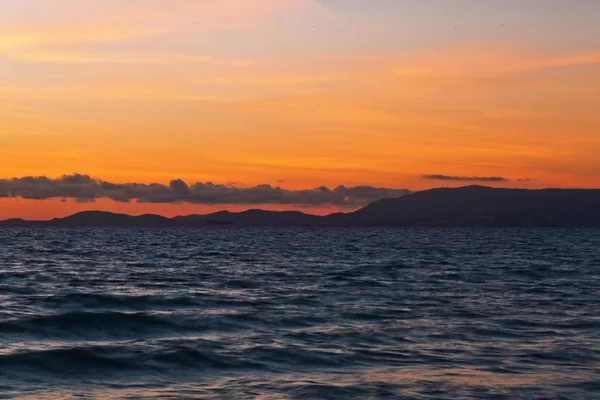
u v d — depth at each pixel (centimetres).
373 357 2102
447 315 3033
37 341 2369
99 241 18050
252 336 2469
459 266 7025
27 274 5812
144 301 3500
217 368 1964
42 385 1773
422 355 2134
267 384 1778
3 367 1934
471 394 1667
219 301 3578
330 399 1628
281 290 4275
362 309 3238
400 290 4266
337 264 7475
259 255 9938
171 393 1694
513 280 5138
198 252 11050
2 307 3291
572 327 2689
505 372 1902
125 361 2028
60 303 3412
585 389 1719
